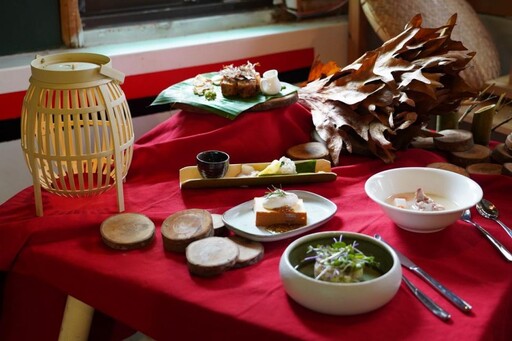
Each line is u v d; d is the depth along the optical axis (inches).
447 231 45.3
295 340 35.7
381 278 36.5
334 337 35.5
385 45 59.1
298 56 86.0
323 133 57.2
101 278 42.6
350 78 60.6
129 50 74.8
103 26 78.5
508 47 88.4
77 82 46.3
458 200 46.7
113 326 55.1
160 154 55.9
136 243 44.6
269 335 36.5
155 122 77.0
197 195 51.9
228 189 52.7
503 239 44.6
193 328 39.4
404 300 38.5
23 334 50.4
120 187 49.2
